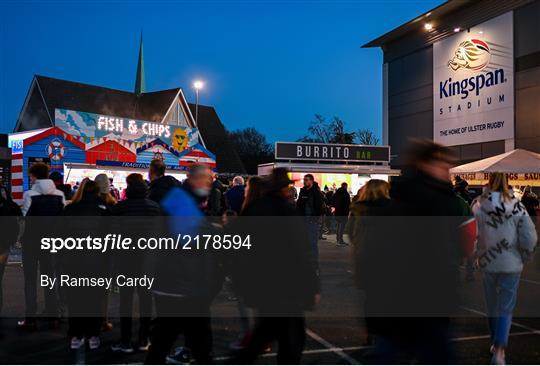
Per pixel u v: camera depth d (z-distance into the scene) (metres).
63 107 39.06
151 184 5.89
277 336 3.50
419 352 3.23
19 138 17.94
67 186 7.73
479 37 25.27
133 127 20.75
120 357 4.93
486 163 13.92
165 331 3.83
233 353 4.92
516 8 23.17
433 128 28.48
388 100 32.41
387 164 23.30
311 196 10.00
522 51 22.88
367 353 5.03
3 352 5.06
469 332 5.82
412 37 30.23
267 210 3.51
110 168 18.80
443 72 27.70
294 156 21.78
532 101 22.39
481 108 25.14
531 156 13.86
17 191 16.89
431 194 3.23
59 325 6.11
